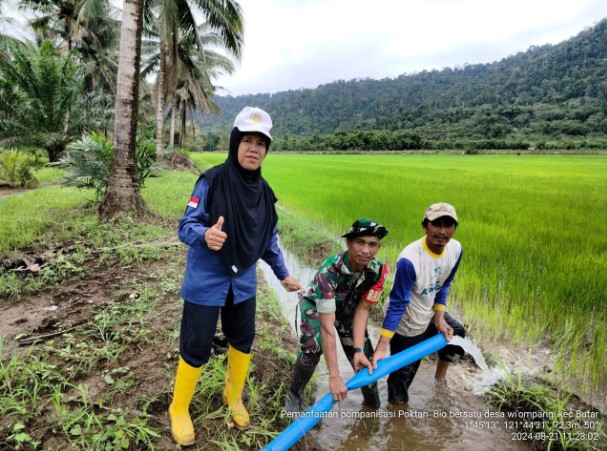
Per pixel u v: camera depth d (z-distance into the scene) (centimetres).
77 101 1867
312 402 308
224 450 230
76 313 382
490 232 700
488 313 443
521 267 527
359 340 265
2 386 260
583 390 323
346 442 277
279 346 363
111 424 240
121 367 294
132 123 739
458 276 522
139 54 731
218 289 215
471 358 375
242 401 276
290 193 1309
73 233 660
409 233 730
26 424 235
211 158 3991
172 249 591
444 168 2712
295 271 636
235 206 202
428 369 362
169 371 293
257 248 216
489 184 1559
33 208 849
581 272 511
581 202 1077
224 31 1436
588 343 383
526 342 400
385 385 340
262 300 461
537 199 1128
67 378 278
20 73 1672
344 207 1001
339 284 252
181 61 2200
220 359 297
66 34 2212
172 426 235
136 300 412
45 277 457
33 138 1736
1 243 578
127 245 590
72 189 1171
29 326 357
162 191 1188
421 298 282
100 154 827
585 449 261
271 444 228
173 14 1327
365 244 230
